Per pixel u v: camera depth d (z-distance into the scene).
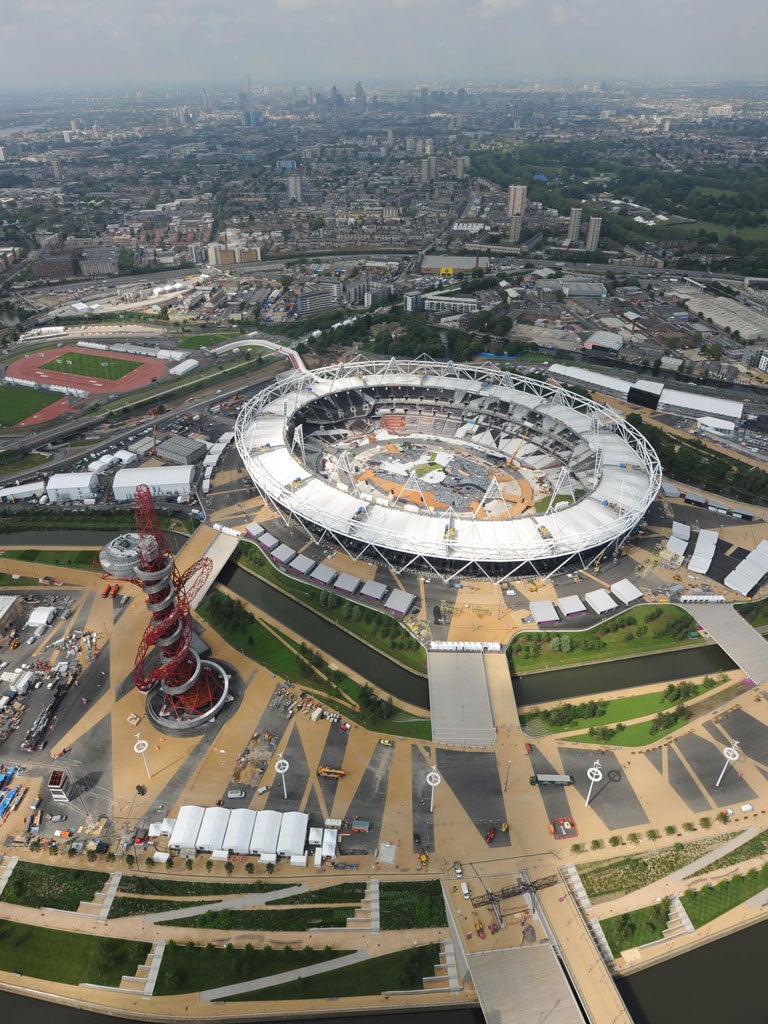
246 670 189.12
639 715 175.25
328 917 131.62
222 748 165.62
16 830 148.12
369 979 122.94
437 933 129.50
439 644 191.62
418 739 168.00
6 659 191.25
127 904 134.50
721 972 127.19
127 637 199.62
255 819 146.38
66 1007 122.69
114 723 172.88
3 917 133.50
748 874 139.25
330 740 167.75
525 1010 114.25
